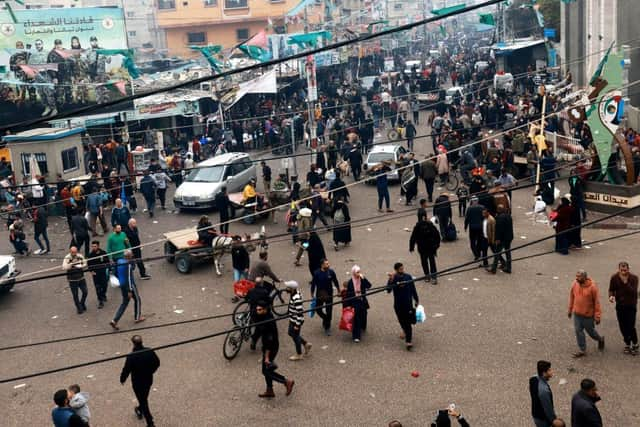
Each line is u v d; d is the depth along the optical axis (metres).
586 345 12.63
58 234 23.48
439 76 59.00
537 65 50.00
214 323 14.73
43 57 34.25
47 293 17.45
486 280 16.33
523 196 24.62
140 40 89.50
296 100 43.81
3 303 16.84
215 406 11.18
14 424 11.03
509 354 12.40
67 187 23.34
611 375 11.41
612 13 33.59
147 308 15.84
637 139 24.70
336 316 14.79
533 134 26.30
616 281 12.02
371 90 49.88
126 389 12.05
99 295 16.08
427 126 42.16
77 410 9.68
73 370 12.88
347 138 32.03
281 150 35.62
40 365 13.17
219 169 26.16
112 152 31.58
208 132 36.47
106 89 34.81
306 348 12.73
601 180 21.91
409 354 12.64
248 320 13.09
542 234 19.88
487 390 11.15
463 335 13.33
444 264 17.67
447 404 10.78
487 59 64.25
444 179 26.14
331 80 53.28
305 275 17.56
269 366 11.16
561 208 17.75
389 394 11.21
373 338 13.48
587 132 25.86
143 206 27.11
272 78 34.16
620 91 21.03
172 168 28.34
